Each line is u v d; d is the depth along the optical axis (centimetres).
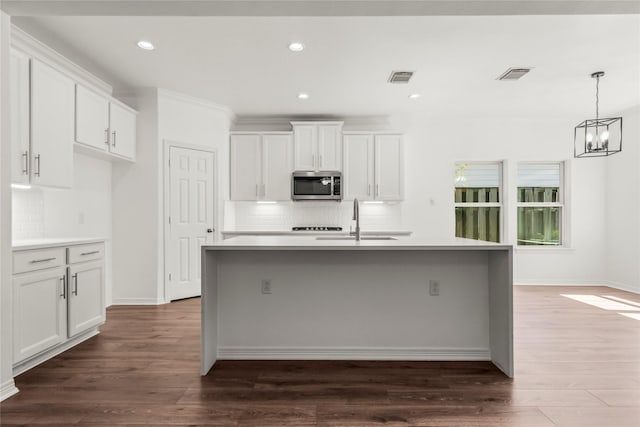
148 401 212
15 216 325
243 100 497
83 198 406
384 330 279
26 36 296
